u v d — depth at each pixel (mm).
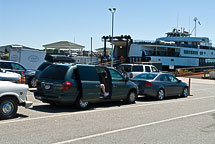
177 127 7676
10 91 7664
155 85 13594
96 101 10305
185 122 8430
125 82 11719
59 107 10281
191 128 7590
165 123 8188
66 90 9172
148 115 9453
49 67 9906
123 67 18766
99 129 7094
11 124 7188
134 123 8016
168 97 15703
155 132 6996
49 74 9672
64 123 7605
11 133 6312
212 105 12555
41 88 9711
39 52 21234
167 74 14789
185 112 10367
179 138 6461
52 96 9312
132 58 37969
